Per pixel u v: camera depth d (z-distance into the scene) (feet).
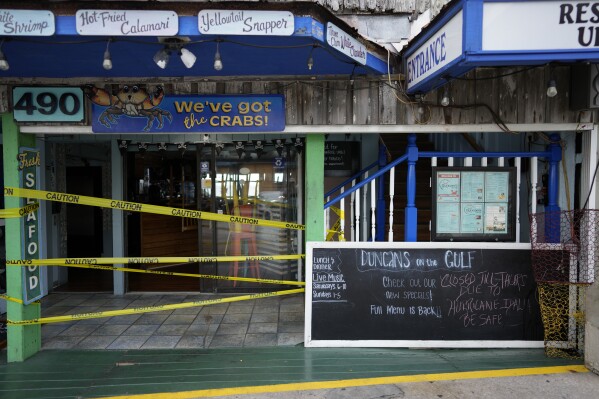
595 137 14.62
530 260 15.29
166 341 16.19
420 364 13.88
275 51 12.65
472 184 15.83
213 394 11.96
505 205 15.85
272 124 14.75
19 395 12.07
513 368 13.50
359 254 15.44
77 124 14.56
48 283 22.79
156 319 18.62
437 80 12.69
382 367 13.65
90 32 10.69
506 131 15.10
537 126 14.84
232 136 21.98
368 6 17.90
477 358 14.42
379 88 14.88
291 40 11.71
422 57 13.14
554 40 10.58
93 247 32.58
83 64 13.56
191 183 28.55
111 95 14.51
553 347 14.83
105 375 13.32
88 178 30.50
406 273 15.40
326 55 13.00
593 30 10.53
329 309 15.39
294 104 14.85
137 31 10.78
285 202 22.75
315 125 14.87
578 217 14.34
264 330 17.26
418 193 22.81
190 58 11.62
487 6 10.53
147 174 27.27
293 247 22.81
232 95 14.61
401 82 14.78
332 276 15.43
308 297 15.42
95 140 22.22
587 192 14.69
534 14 10.54
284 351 15.10
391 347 15.37
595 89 13.64
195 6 10.82
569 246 14.49
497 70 14.73
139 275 26.04
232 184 22.70
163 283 24.27
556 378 12.81
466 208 15.85
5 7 10.55
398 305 15.38
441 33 11.77
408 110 14.88
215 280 22.71
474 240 15.85
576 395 11.80
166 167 27.76
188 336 16.66
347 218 22.88
